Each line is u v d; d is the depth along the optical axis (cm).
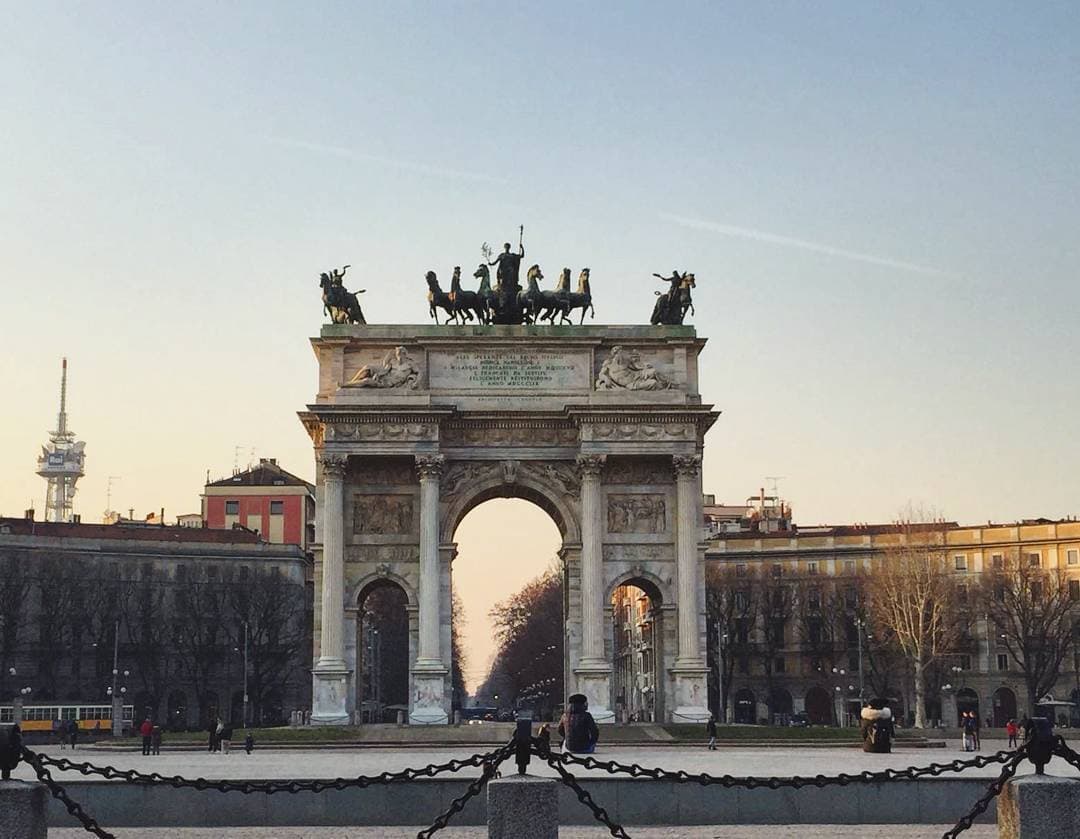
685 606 11456
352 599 11562
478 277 12212
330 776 6594
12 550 19575
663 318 11994
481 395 11675
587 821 5138
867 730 9288
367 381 11581
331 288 11994
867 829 4938
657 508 11731
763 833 4788
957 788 5166
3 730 3147
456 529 11775
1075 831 3073
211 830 4981
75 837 4703
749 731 10856
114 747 11344
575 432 11750
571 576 11612
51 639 19375
